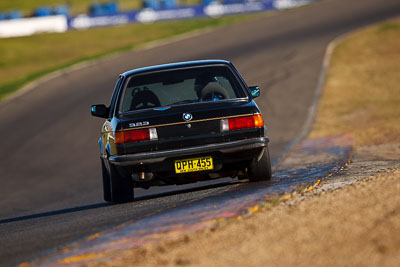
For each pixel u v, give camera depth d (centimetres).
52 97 10206
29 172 6338
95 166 6238
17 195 5197
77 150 7131
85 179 5575
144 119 2809
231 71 3059
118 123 2823
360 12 16200
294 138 6544
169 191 3616
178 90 2973
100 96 9894
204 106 2886
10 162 6888
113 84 10656
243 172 3014
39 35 18462
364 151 4412
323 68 10856
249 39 14012
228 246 1656
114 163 2827
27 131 8300
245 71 10988
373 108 8012
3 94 10756
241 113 2853
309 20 15775
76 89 10600
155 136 2791
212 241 1731
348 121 7269
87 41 17188
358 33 13700
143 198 3192
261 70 10969
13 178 6138
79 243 1948
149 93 2962
